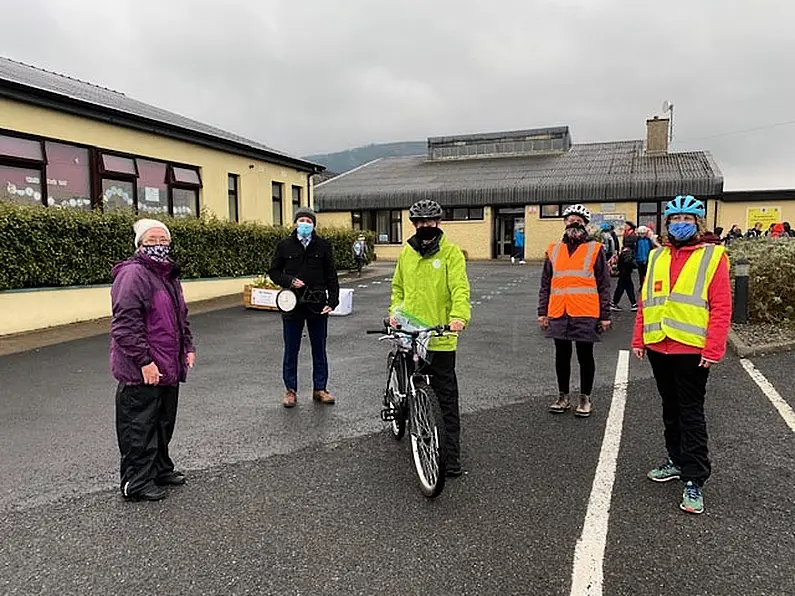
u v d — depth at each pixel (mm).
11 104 11359
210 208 17094
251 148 18578
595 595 2717
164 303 3891
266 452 4570
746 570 2908
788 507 3551
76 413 5594
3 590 2805
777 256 9398
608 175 28688
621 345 8625
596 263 5270
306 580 2873
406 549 3137
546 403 5789
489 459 4371
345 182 35344
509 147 36281
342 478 4070
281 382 6738
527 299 14117
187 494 3842
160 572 2955
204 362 7781
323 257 5801
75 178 12867
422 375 4062
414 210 4262
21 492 3879
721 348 3527
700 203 3795
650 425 5094
